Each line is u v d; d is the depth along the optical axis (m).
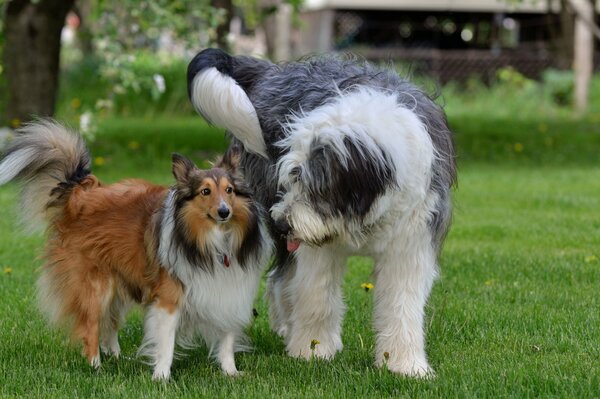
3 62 17.62
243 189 6.49
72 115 22.39
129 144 19.78
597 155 21.03
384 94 6.36
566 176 17.98
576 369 6.71
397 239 6.48
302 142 5.96
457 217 13.42
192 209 6.30
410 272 6.62
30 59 17.33
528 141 22.72
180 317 6.59
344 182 5.84
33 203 6.97
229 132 7.70
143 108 27.20
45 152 6.87
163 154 18.95
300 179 5.91
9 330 7.79
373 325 6.97
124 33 15.99
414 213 6.39
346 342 7.68
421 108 6.64
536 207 14.41
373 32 34.91
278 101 7.09
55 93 17.86
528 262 10.46
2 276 9.73
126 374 6.76
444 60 33.38
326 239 6.09
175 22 15.49
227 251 6.42
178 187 6.38
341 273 7.12
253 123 6.83
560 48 29.78
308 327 7.16
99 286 6.70
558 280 9.72
